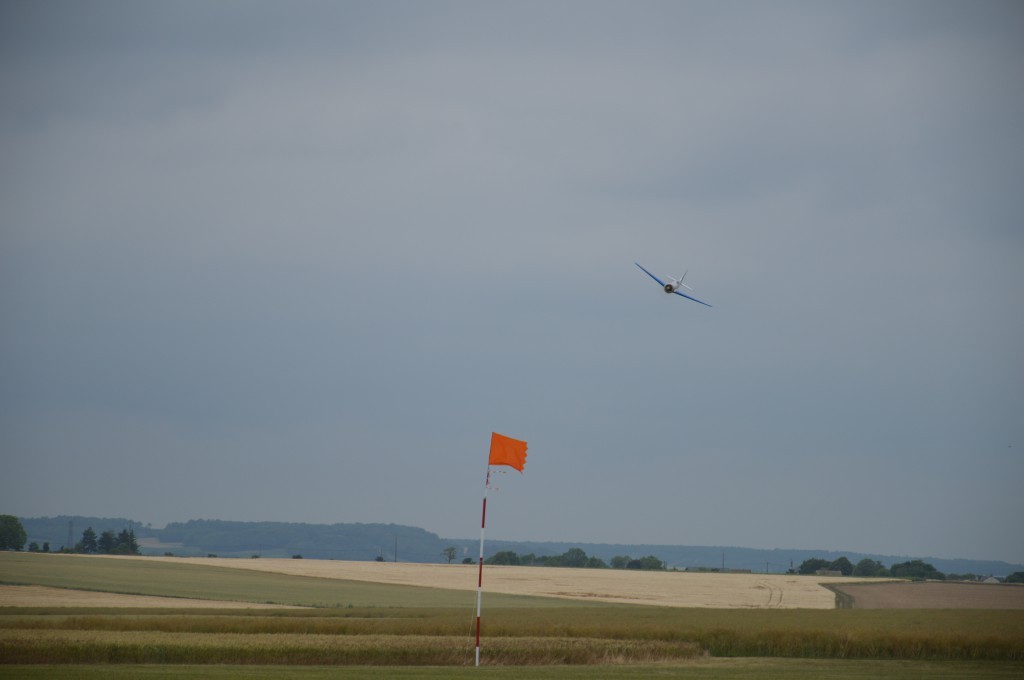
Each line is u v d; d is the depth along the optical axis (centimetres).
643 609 14550
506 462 6731
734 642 8394
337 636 8025
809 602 18525
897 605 17925
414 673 5697
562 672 5891
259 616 11269
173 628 9062
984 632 9031
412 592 18525
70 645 6688
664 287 12194
